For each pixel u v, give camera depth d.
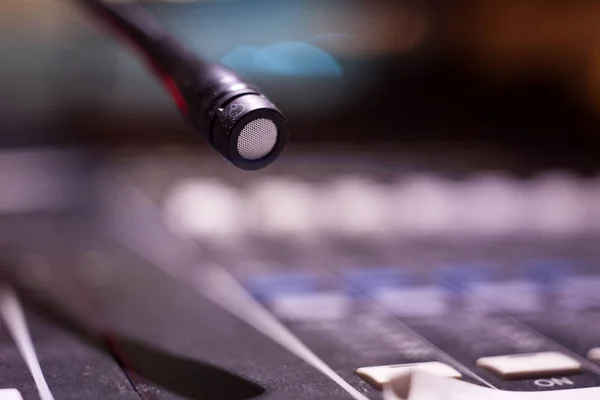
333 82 0.56
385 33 0.55
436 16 0.55
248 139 0.21
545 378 0.23
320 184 0.43
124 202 0.40
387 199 0.40
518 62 0.58
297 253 0.33
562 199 0.40
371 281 0.30
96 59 0.51
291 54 0.54
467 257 0.32
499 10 0.56
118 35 0.27
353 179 0.44
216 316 0.27
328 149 0.52
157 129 0.53
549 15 0.55
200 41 0.52
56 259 0.32
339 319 0.27
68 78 0.51
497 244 0.34
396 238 0.34
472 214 0.38
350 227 0.36
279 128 0.21
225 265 0.32
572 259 0.32
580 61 0.56
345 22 0.54
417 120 0.58
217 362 0.24
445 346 0.25
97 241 0.34
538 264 0.31
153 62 0.24
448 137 0.56
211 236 0.35
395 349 0.25
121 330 0.26
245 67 0.54
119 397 0.22
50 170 0.45
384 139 0.55
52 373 0.23
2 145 0.49
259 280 0.30
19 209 0.38
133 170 0.46
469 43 0.57
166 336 0.26
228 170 0.46
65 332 0.26
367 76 0.56
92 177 0.44
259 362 0.24
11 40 0.50
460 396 0.22
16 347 0.25
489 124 0.58
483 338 0.25
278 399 0.22
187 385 0.22
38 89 0.51
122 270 0.31
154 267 0.31
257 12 0.52
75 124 0.52
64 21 0.50
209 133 0.21
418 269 0.31
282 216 0.37
